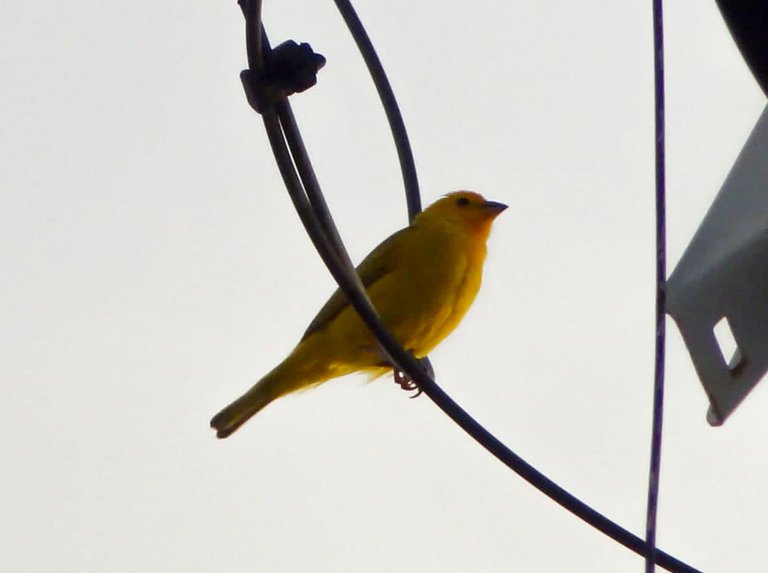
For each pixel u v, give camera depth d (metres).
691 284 6.07
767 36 5.12
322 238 5.94
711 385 5.86
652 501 5.13
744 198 6.27
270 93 5.63
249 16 5.49
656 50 4.98
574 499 6.18
